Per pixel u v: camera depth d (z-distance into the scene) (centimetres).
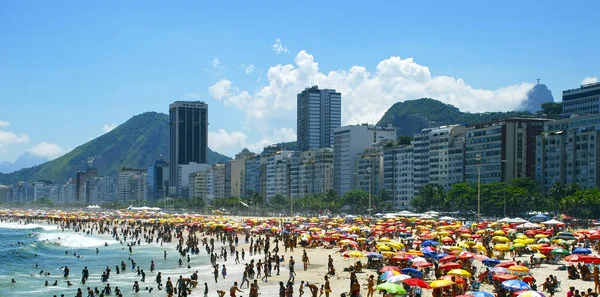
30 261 13938
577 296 6153
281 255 13012
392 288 6028
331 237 13912
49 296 9069
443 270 7962
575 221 18638
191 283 9250
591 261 7681
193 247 15000
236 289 7975
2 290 9650
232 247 14275
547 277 7906
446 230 14025
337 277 9431
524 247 10944
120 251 16162
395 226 15862
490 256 10038
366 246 12494
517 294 5697
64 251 16362
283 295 7762
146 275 11056
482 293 5634
